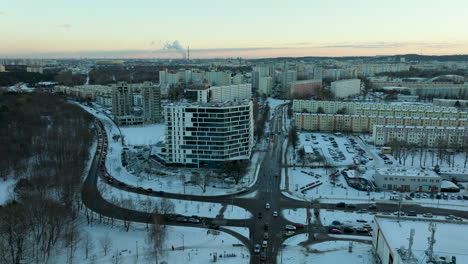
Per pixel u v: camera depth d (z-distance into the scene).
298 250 180.12
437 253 147.62
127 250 178.75
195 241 188.88
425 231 166.88
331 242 188.00
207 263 168.50
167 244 185.75
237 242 188.38
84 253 174.75
